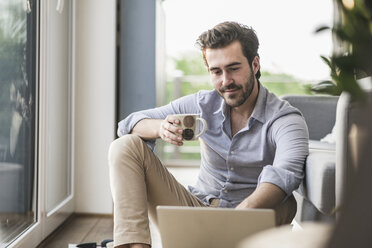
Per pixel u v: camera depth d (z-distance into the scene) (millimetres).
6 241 2059
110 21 3234
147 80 3391
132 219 1641
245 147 1883
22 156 2268
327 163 1644
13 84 2133
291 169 1722
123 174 1698
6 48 2035
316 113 3371
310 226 738
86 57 3240
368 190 597
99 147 3244
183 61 10766
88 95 3250
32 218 2426
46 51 2529
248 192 1928
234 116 1912
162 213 1274
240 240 1243
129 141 1756
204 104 1943
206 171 2021
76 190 3262
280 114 1842
